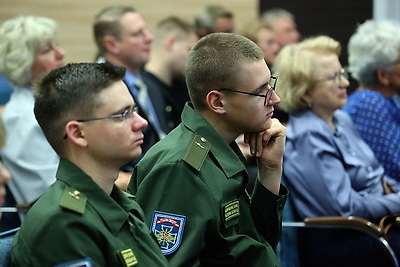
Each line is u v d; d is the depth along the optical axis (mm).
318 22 7645
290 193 3957
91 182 2285
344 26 7609
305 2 7652
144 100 5188
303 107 4113
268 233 2912
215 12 6852
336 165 3963
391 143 4488
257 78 2697
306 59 4047
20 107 4031
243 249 2686
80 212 2217
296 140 3996
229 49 2711
